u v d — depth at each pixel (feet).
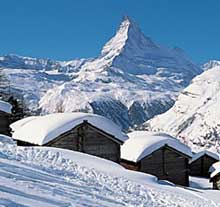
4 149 73.05
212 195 99.35
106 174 76.28
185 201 72.38
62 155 84.38
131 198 60.13
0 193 35.17
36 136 107.86
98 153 113.29
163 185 89.86
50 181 51.78
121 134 116.16
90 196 49.90
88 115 112.37
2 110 131.64
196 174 184.75
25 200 35.32
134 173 88.63
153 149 126.93
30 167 58.65
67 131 108.68
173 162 130.82
